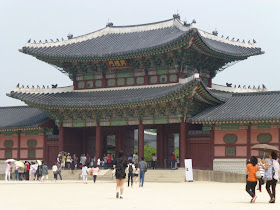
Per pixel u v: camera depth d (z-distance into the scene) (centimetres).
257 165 3747
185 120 7688
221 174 7438
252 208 3272
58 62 8888
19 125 8888
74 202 3791
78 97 8525
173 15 8744
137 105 7744
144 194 4647
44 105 8338
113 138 11812
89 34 9200
